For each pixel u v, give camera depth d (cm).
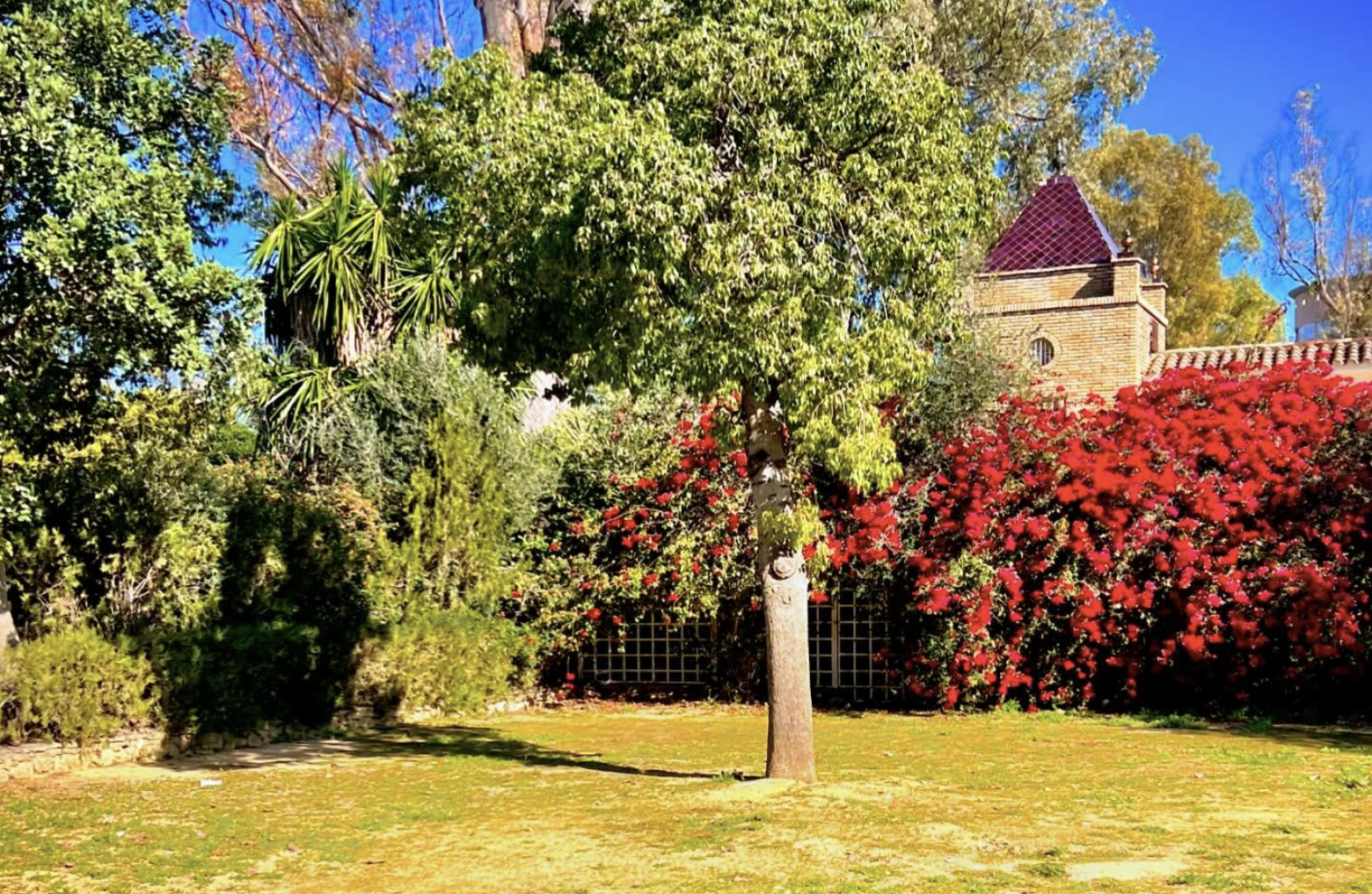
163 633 1007
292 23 2403
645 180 608
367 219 1633
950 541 1232
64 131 761
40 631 1049
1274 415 1210
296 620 1209
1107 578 1183
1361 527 1127
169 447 1130
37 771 868
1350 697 1128
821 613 1371
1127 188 4188
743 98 679
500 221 671
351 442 1425
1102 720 1133
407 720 1219
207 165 963
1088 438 1245
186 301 808
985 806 657
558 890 505
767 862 537
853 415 653
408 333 1583
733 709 1314
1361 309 4078
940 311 714
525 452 1411
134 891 525
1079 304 2144
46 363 859
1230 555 1140
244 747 1023
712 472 1350
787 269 625
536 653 1373
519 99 680
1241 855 527
